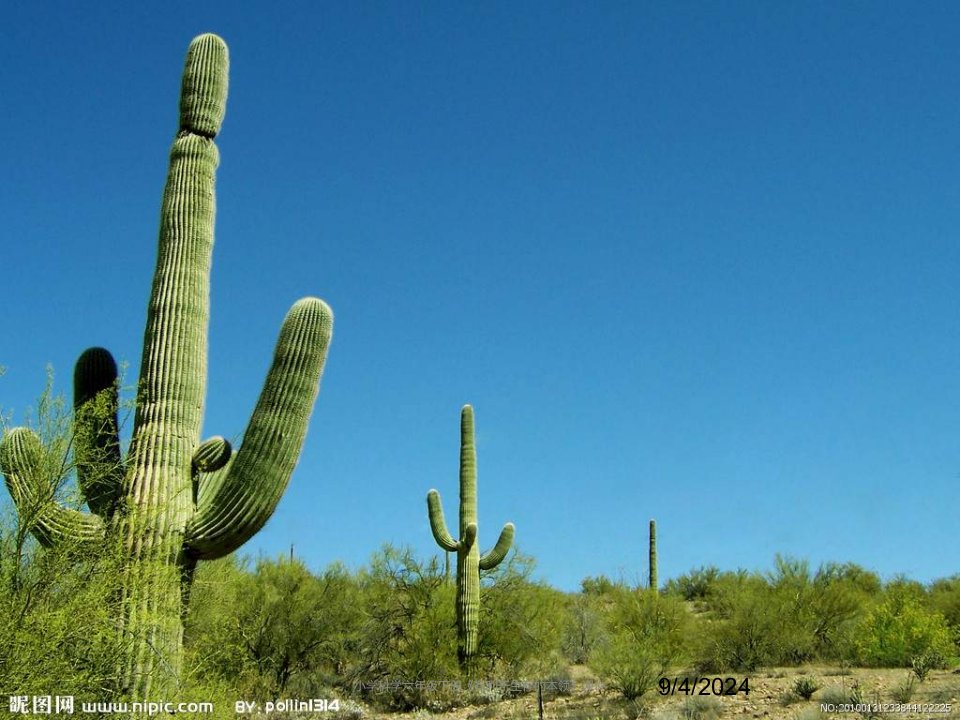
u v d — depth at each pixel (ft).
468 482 68.23
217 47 39.34
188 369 34.86
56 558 26.50
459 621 65.26
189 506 33.58
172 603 30.17
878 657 63.36
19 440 28.91
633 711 47.91
